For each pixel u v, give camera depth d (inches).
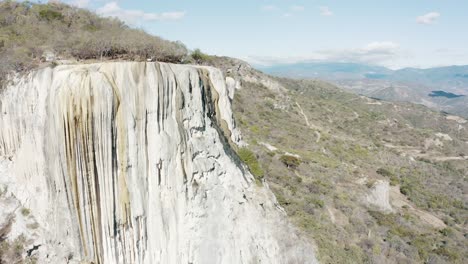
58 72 893.8
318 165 2020.2
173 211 920.3
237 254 989.8
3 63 991.6
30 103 924.0
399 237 1638.8
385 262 1395.2
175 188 920.3
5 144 1000.9
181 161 929.5
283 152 2026.3
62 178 885.2
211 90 1274.6
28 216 960.3
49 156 896.9
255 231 1036.5
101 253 898.7
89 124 837.8
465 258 1663.4
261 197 1111.6
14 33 1200.8
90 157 850.1
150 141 892.0
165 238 917.8
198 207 951.6
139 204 883.4
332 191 1753.2
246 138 2007.9
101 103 834.8
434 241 1770.4
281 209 1186.0
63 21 1400.1
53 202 921.5
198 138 996.6
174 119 930.1
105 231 884.6
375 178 2068.2
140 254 908.0
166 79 912.3
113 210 869.2
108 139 844.0
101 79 842.8
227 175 1043.3
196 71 1011.9
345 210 1610.5
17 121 958.4
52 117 872.9
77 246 908.6
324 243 1270.9
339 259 1222.9
